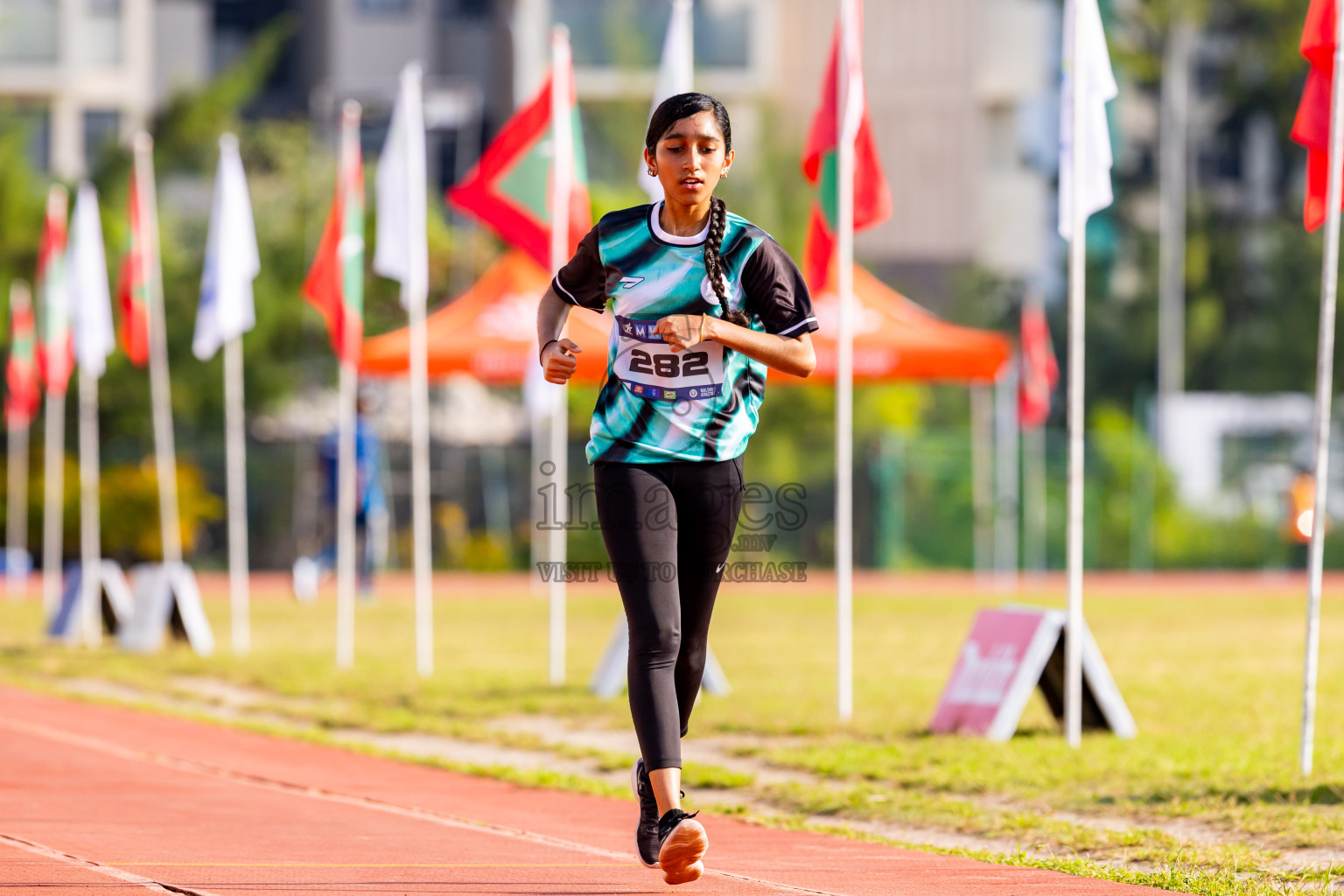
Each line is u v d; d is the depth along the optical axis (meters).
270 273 90.12
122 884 14.10
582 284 14.04
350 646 42.34
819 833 18.28
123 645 40.94
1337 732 25.30
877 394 89.19
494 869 15.34
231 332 40.41
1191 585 76.69
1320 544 21.45
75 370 84.94
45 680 34.50
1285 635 45.75
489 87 112.38
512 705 29.98
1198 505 90.69
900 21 111.44
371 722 27.84
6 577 77.44
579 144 35.53
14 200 89.31
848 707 27.84
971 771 21.75
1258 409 94.50
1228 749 23.30
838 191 28.62
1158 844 17.20
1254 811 18.66
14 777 20.94
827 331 46.88
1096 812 19.27
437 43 112.69
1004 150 112.94
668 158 13.45
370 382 88.38
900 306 48.41
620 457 13.68
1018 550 84.81
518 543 83.81
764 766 23.33
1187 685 32.53
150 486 80.19
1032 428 85.25
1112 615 54.47
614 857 16.19
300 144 94.44
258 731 26.88
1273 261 108.50
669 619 13.45
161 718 28.31
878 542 85.06
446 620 52.84
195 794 19.88
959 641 44.28
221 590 71.06
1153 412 102.06
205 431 89.12
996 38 112.00
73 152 109.25
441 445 85.88
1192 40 113.25
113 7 109.88
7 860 15.19
